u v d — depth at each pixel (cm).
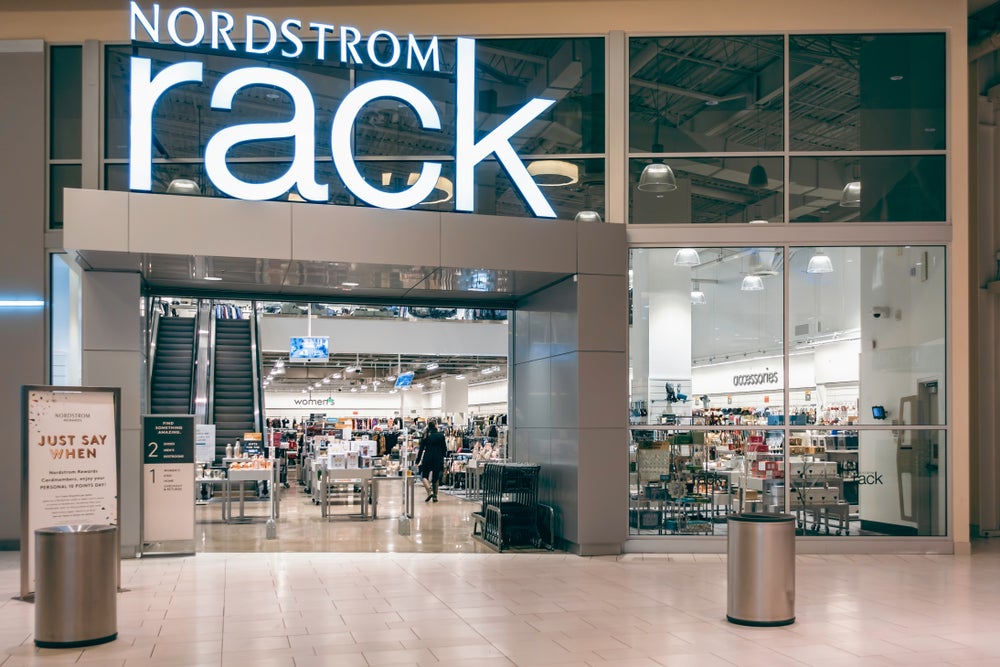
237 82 991
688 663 566
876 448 1095
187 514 1035
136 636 641
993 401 1270
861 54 1116
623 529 1053
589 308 1051
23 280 1117
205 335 2148
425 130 1141
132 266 995
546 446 1141
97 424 806
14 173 1125
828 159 1109
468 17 1140
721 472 1088
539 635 643
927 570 951
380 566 965
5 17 1136
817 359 1100
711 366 1096
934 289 1103
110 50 1144
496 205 1127
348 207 987
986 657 582
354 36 1086
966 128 1102
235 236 951
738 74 1121
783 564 677
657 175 1109
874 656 584
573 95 1124
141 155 962
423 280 1098
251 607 744
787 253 1099
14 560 1019
